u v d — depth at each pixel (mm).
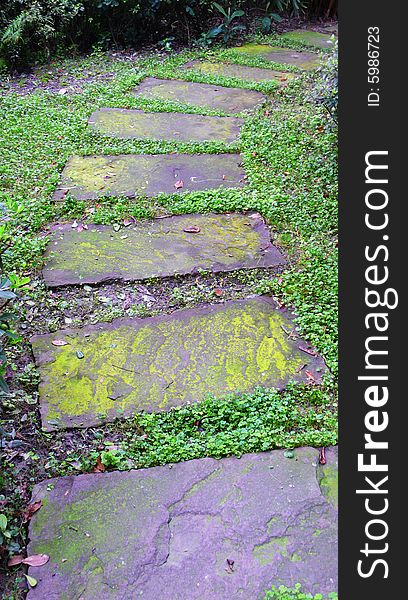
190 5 7094
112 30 7078
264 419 2613
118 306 3248
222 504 2275
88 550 2139
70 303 3260
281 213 4004
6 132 5027
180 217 3990
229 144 4879
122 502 2291
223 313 3182
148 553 2127
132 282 3410
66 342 2998
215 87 6039
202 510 2258
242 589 2027
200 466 2420
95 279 3412
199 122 5281
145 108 5508
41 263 3527
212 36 7121
